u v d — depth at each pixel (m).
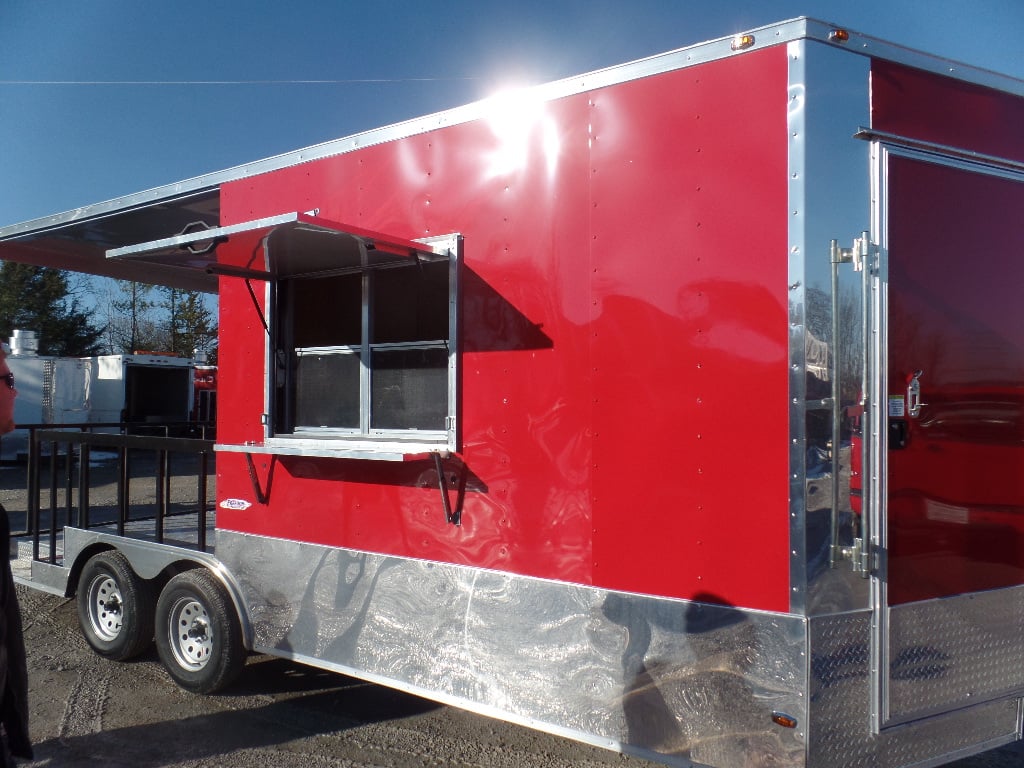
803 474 2.57
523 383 3.21
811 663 2.56
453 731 3.84
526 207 3.23
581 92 3.09
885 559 2.67
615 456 2.96
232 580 4.18
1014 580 3.01
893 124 2.78
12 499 11.52
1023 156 3.08
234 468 4.21
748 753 2.66
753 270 2.69
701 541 2.77
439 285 3.57
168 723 3.94
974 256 2.94
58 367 18.38
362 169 3.81
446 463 3.41
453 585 3.37
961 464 2.88
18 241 6.02
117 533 4.89
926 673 2.78
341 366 3.96
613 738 2.94
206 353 23.62
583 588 3.02
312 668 4.71
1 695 2.05
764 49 2.70
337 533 3.77
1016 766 3.55
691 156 2.83
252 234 3.29
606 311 3.00
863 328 2.67
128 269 6.62
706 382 2.77
